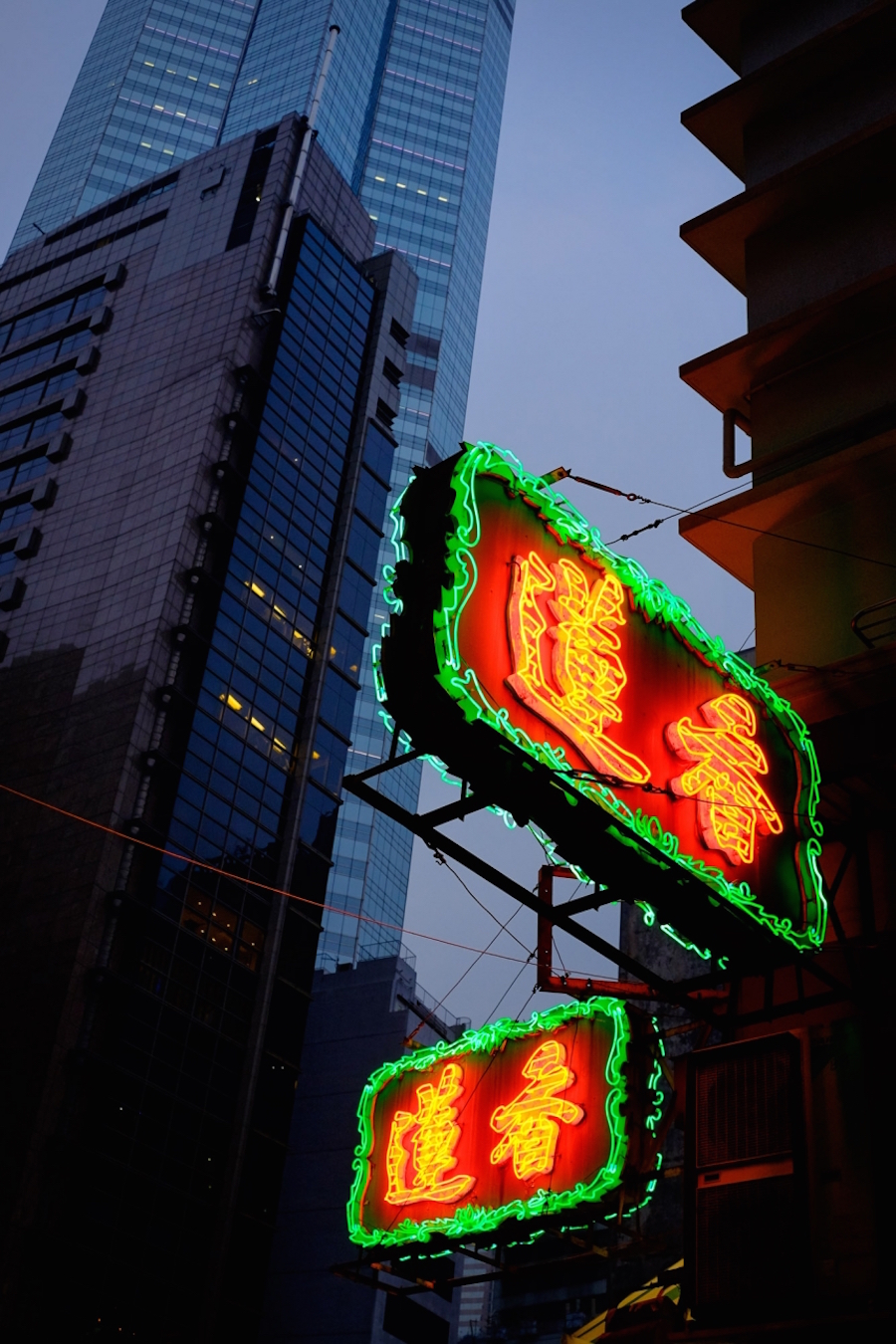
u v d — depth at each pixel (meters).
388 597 12.05
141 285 91.31
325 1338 66.25
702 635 14.16
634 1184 13.55
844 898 14.48
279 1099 62.97
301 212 89.94
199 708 67.62
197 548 72.50
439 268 182.62
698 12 23.88
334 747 74.12
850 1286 11.47
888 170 19.45
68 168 167.62
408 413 167.50
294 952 66.88
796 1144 12.05
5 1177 52.75
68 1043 56.31
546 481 13.76
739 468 18.48
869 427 17.48
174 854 63.25
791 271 19.77
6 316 98.25
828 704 15.28
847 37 20.80
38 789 65.88
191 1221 57.31
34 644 73.81
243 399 78.88
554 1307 55.94
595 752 12.21
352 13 193.50
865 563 16.59
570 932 13.23
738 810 13.35
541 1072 14.72
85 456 82.94
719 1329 11.52
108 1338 52.19
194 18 188.12
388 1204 15.18
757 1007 14.21
